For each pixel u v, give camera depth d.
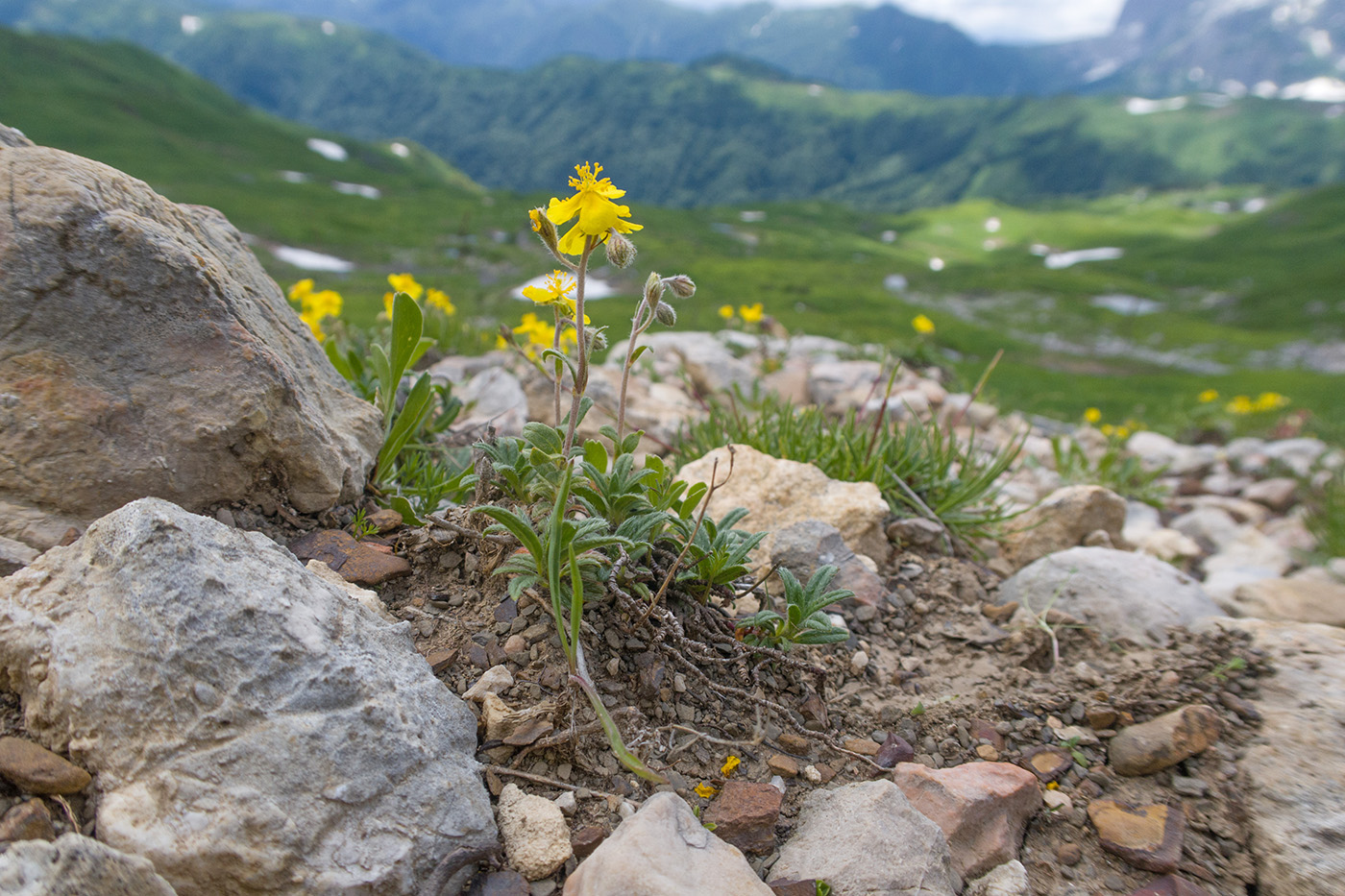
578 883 0.17
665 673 0.21
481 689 0.20
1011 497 0.43
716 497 0.32
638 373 0.70
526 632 0.21
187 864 0.15
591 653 0.21
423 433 0.34
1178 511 0.62
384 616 0.21
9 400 0.20
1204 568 0.47
